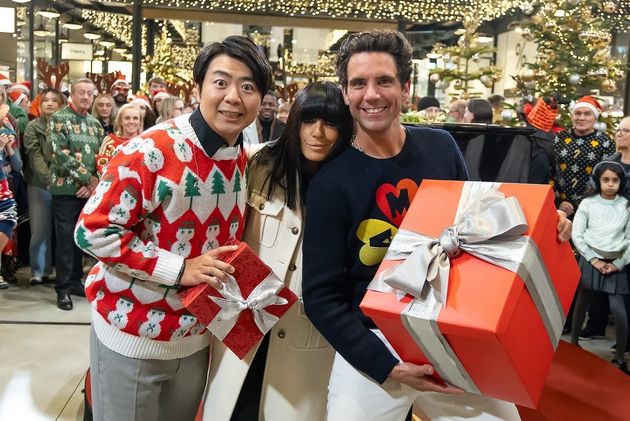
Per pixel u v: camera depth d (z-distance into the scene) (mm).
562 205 4387
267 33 14461
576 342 4039
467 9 11695
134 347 1655
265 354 1971
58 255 4598
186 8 12516
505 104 5504
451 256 1381
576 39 5301
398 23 13086
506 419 1596
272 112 6340
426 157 1715
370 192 1648
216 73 1570
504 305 1258
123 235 1567
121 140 4574
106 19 13164
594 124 4668
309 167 1812
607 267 3814
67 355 3738
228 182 1660
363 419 1646
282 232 1845
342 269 1665
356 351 1578
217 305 1612
